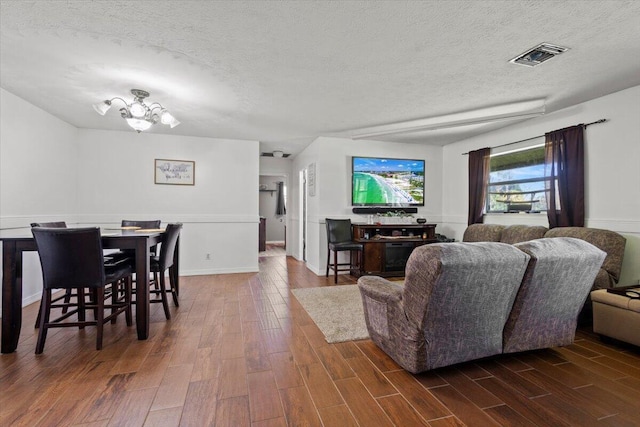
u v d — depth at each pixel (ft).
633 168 9.70
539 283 6.03
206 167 16.17
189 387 5.75
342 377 6.13
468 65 8.21
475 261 5.29
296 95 10.32
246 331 8.48
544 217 12.57
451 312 5.66
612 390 5.70
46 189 12.09
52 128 12.44
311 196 17.84
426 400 5.38
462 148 16.97
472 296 5.61
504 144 14.24
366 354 7.14
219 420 4.83
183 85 9.42
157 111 11.59
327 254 16.20
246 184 16.84
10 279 7.20
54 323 7.30
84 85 9.45
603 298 7.82
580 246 6.31
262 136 16.06
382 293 6.63
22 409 5.07
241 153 16.78
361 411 5.08
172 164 15.64
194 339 7.94
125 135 14.99
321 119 13.06
